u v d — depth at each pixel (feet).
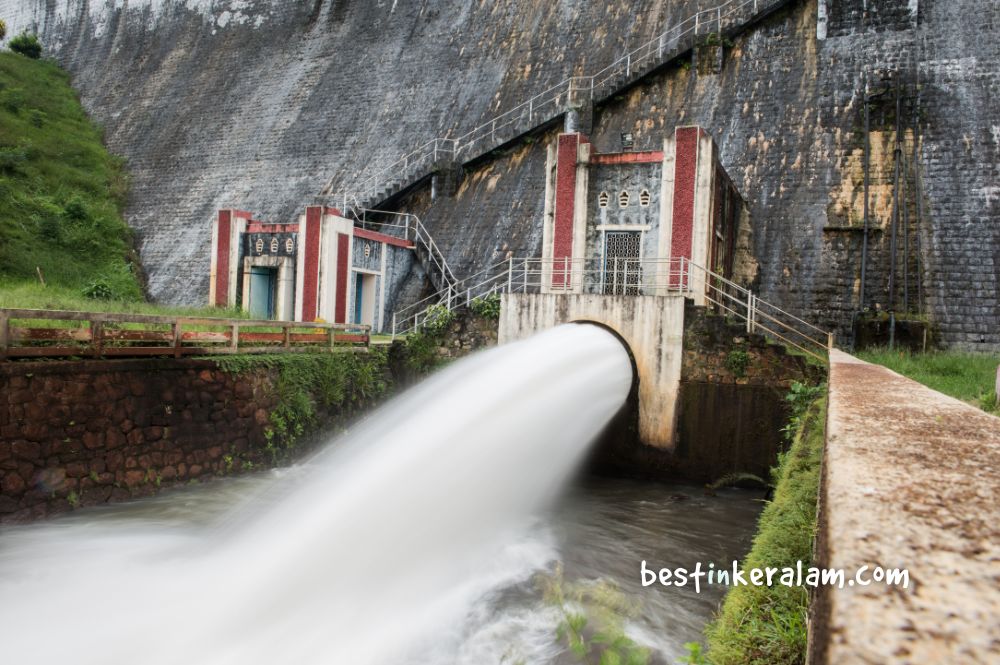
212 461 50.98
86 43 184.14
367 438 57.57
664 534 46.24
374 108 134.82
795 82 96.73
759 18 102.63
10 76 164.25
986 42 89.76
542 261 70.69
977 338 74.49
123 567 36.60
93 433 43.34
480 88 126.72
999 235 78.13
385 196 109.60
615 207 68.44
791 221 85.97
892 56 93.20
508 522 46.44
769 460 57.52
